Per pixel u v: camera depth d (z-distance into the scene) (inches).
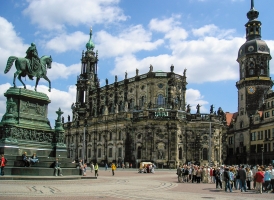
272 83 5442.9
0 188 1206.9
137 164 4276.6
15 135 1771.7
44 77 2027.6
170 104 4589.1
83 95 5866.1
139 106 4803.2
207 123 4394.7
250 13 5669.3
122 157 4414.4
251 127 5295.3
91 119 5034.5
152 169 3223.4
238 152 5634.8
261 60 5452.8
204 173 2084.2
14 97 1845.5
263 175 1439.5
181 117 4392.2
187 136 4394.7
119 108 5113.2
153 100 4650.6
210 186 1771.7
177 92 4746.6
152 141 4207.7
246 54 5482.3
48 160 1828.2
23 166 1681.8
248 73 5497.1
